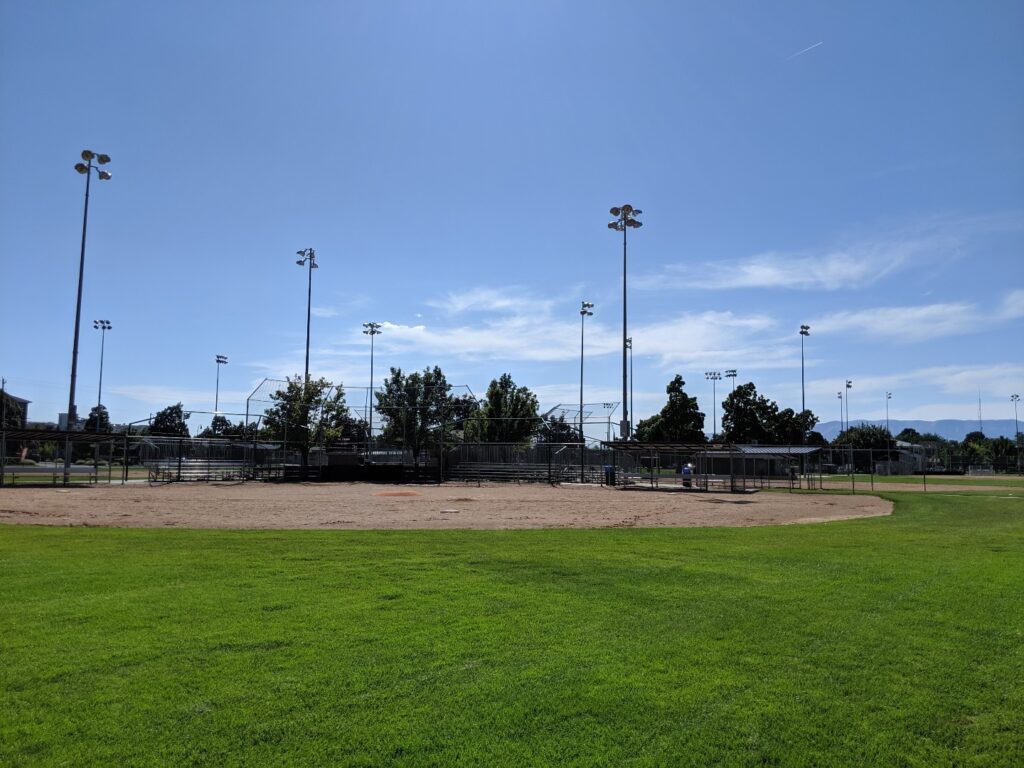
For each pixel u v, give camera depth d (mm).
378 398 52469
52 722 4590
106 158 41062
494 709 4852
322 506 23641
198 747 4270
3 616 7168
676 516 21391
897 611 7609
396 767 4059
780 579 9477
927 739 4477
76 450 75875
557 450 42906
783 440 73875
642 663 5820
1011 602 8047
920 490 38875
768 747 4348
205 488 33906
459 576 9555
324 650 6082
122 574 9570
